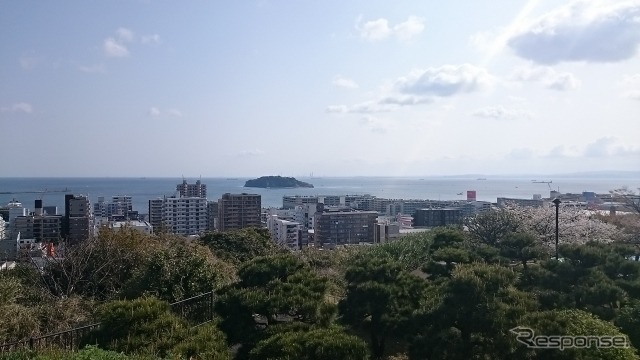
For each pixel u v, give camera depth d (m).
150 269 14.61
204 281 14.52
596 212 34.47
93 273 17.05
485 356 10.81
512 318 11.00
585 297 13.88
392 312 13.10
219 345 9.80
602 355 9.79
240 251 28.30
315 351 9.52
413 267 21.06
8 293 12.73
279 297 11.95
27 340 9.86
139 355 8.55
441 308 11.73
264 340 10.46
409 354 11.88
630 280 15.47
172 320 10.26
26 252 19.02
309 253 24.88
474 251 18.91
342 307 13.67
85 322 12.70
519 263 20.09
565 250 16.53
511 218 26.41
